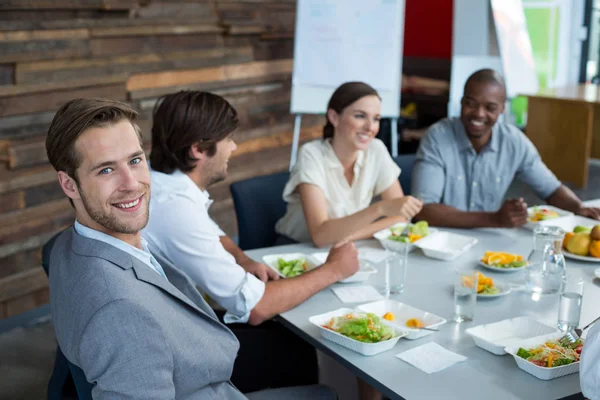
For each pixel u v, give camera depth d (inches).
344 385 90.0
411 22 255.6
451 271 82.0
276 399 65.9
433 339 64.1
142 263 50.7
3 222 129.4
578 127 222.4
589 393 51.3
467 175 114.3
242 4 172.6
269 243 108.4
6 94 125.8
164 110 74.8
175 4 155.8
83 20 137.0
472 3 226.8
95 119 49.0
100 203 49.6
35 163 133.0
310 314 71.2
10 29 125.0
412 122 243.6
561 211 104.0
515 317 68.6
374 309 69.7
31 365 116.9
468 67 222.7
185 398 51.9
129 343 46.3
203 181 77.7
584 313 69.1
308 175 97.6
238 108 175.2
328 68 174.9
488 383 55.9
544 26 279.3
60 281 50.6
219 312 83.0
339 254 77.8
